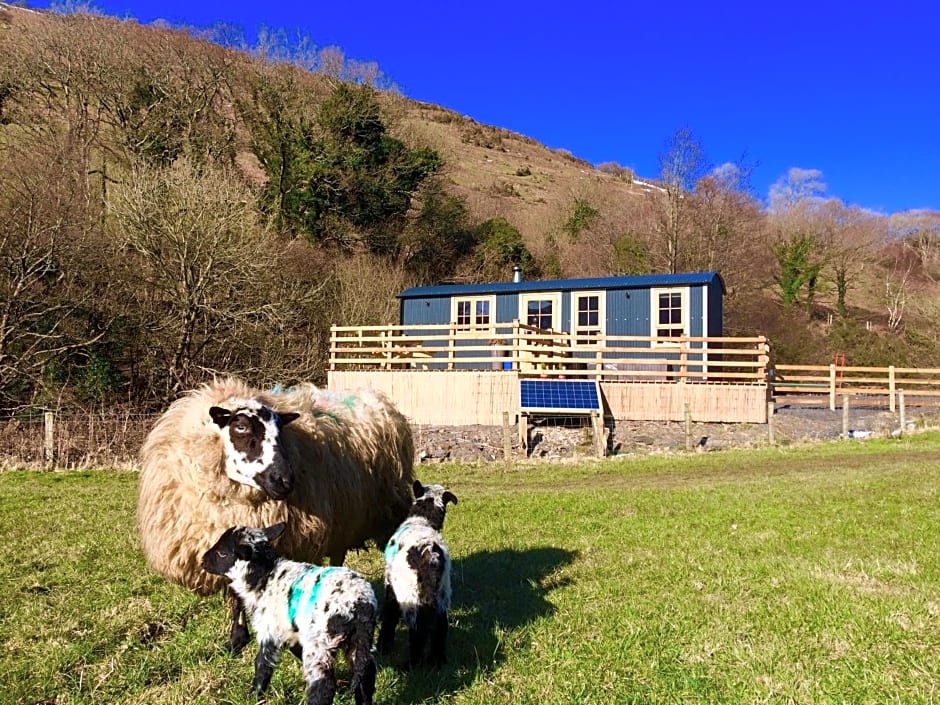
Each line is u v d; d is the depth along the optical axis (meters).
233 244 24.28
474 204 55.28
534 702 4.44
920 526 8.96
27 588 6.91
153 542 5.25
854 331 44.31
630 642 5.28
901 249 62.66
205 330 24.17
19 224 20.91
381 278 35.38
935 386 36.16
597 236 49.62
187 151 30.97
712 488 12.80
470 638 5.59
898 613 5.64
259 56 38.75
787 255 50.41
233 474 5.04
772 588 6.55
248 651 5.27
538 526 10.07
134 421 18.94
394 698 4.58
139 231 23.70
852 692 4.37
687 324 24.80
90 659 5.20
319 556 5.61
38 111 30.27
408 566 5.04
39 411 19.75
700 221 44.03
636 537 9.06
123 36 33.19
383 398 6.92
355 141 39.91
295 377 26.66
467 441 19.62
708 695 4.41
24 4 32.81
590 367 25.48
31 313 20.38
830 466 16.02
